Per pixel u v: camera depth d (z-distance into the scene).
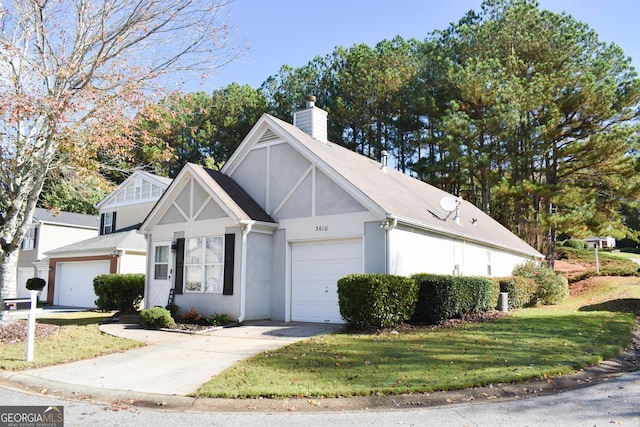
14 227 12.76
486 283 14.76
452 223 17.16
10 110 10.97
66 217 32.22
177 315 14.61
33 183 13.16
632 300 16.86
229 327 13.00
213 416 5.97
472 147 29.73
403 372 7.48
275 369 7.93
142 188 26.59
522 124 28.88
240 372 7.80
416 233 14.14
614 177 28.69
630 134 26.41
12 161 12.25
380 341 9.94
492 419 5.63
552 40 30.56
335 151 16.73
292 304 14.26
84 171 13.64
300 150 14.45
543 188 26.92
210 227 14.69
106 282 17.94
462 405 6.21
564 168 29.25
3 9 11.62
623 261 38.00
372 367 7.83
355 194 13.09
